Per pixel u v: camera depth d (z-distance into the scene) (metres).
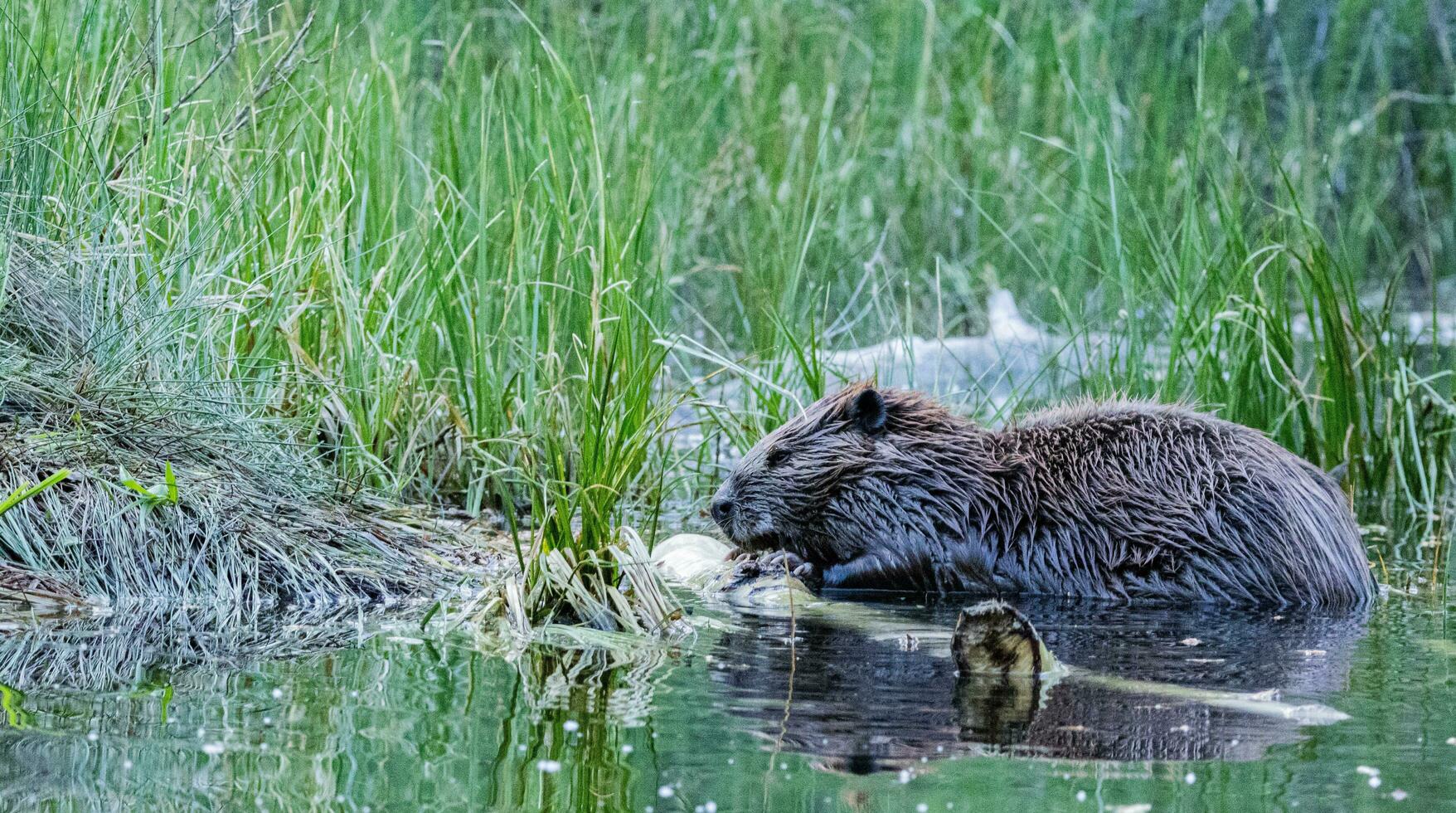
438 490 11.62
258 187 11.53
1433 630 8.23
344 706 6.27
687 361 15.70
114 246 9.89
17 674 6.68
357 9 15.83
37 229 9.96
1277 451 9.60
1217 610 8.90
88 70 11.20
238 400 10.11
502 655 7.34
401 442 11.38
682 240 16.97
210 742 5.71
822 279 15.33
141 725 5.91
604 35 19.55
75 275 9.94
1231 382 12.80
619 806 5.09
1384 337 16.67
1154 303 13.73
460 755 5.61
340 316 11.14
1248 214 14.39
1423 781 5.42
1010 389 15.32
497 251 12.68
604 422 9.01
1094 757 5.68
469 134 13.43
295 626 7.98
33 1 11.30
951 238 19.67
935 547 9.75
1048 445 9.91
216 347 10.47
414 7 17.30
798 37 20.50
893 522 9.83
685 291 17.80
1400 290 20.83
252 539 8.96
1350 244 20.73
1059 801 5.17
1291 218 16.98
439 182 12.64
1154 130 20.31
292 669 6.93
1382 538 11.38
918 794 5.23
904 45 21.50
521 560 8.55
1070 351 15.91
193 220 11.02
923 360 15.90
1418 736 6.00
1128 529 9.47
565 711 6.24
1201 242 14.16
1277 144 21.48
